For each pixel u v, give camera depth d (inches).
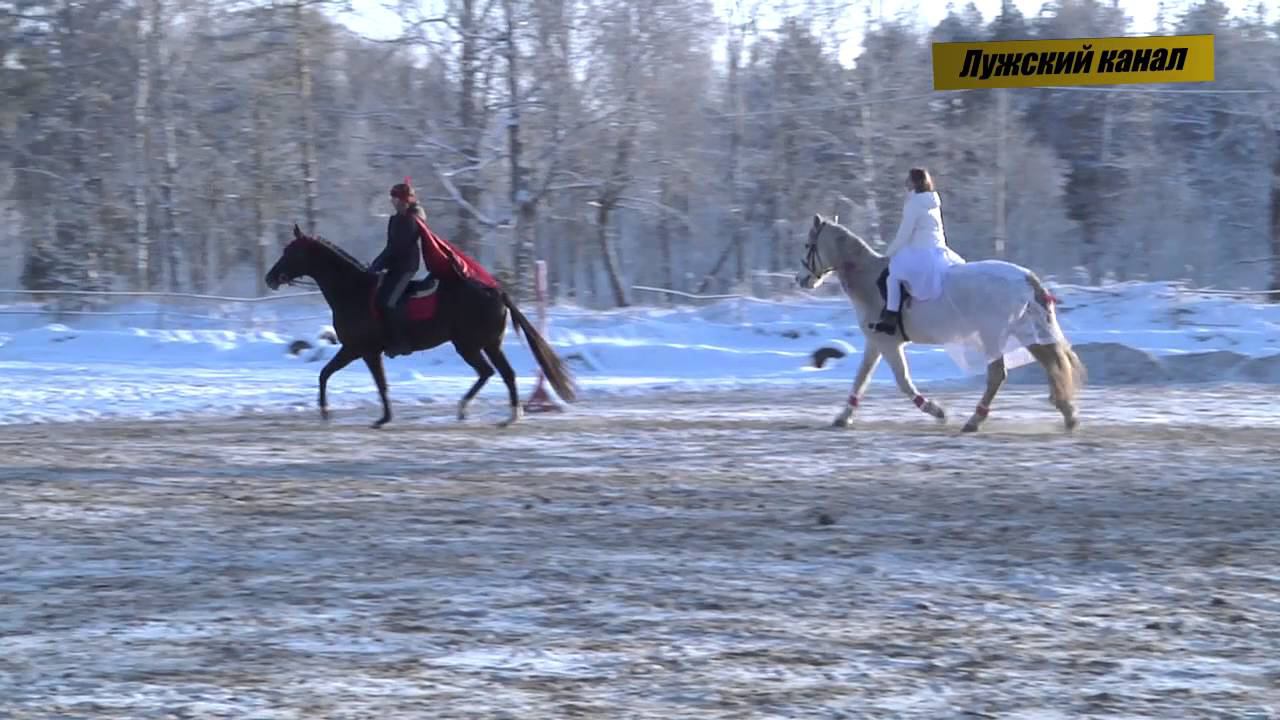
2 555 351.9
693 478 467.8
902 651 265.3
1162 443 549.3
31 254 1694.1
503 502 424.2
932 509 410.3
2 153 1617.9
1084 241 2215.8
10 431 611.2
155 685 245.4
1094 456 513.0
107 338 1065.5
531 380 866.1
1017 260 2198.6
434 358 989.2
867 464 496.4
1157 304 1180.5
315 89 1448.1
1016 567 335.3
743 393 799.1
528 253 1364.4
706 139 1551.4
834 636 275.7
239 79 1456.7
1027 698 236.4
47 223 1660.9
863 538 369.1
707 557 346.6
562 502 423.5
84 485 456.1
